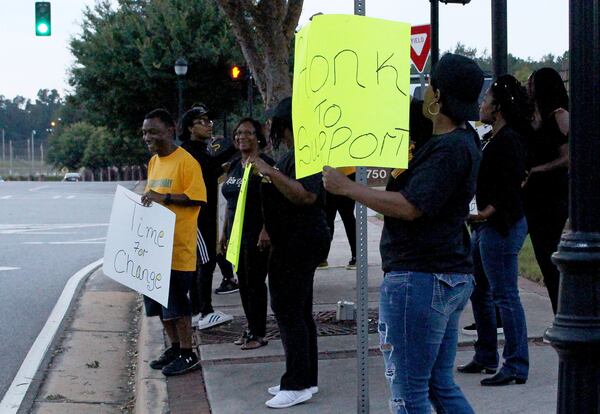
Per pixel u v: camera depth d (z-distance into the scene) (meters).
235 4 9.36
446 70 3.80
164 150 6.38
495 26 7.79
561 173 6.23
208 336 7.59
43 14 23.88
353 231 11.34
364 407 4.16
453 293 3.77
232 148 7.99
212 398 5.77
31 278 12.30
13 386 6.86
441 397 4.01
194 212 6.40
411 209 3.63
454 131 3.81
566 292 3.67
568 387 3.70
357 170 4.05
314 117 3.79
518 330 5.76
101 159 89.00
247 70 22.78
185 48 36.22
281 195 5.38
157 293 6.20
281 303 5.52
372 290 9.62
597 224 3.63
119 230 6.47
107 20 38.84
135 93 37.78
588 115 3.60
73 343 8.34
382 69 3.72
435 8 9.85
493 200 5.56
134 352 8.03
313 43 3.75
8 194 35.88
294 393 5.55
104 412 6.30
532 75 6.25
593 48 3.57
